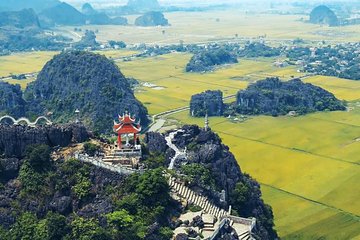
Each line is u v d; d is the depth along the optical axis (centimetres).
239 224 17750
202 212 17150
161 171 17788
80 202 16988
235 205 19388
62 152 18362
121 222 15538
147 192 16612
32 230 15912
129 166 18325
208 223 16550
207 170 19450
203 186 18462
